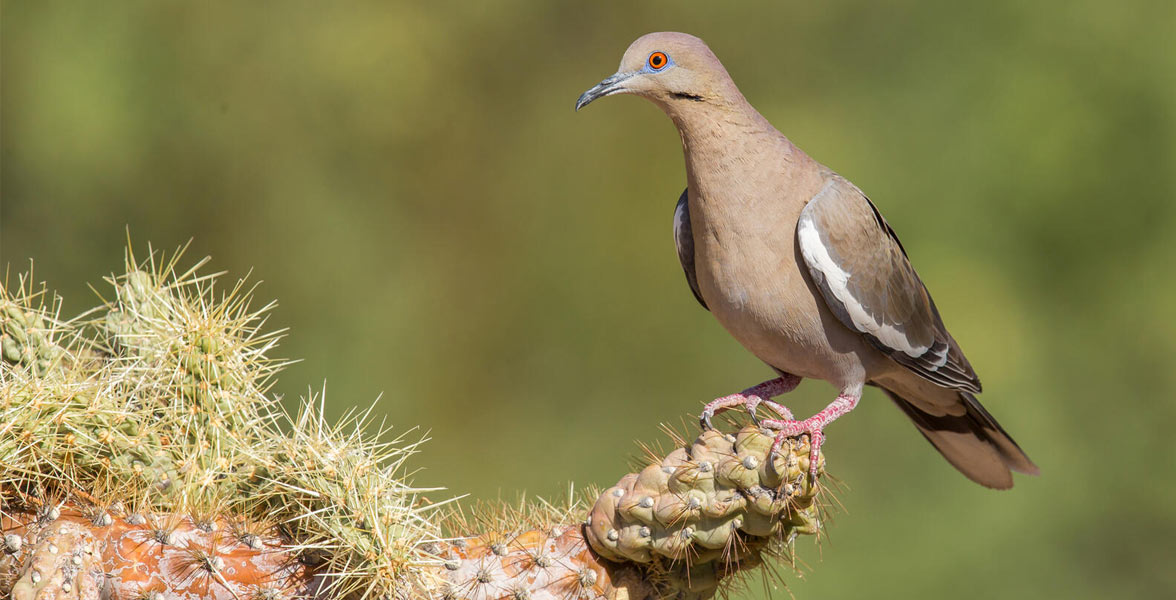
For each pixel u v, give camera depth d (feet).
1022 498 48.49
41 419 13.02
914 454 48.55
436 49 55.11
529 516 14.26
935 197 53.57
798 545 45.44
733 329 18.48
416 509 13.35
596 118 55.47
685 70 17.43
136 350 14.23
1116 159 52.95
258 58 53.36
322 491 13.00
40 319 13.92
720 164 17.51
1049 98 53.57
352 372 51.57
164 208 51.98
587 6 56.13
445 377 52.54
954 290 51.31
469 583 13.02
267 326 51.65
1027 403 50.26
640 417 51.85
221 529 13.04
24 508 12.89
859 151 53.88
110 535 12.59
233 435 13.92
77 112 50.06
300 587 12.85
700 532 12.88
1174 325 51.72
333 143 54.34
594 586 13.16
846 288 17.70
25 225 50.47
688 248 19.48
